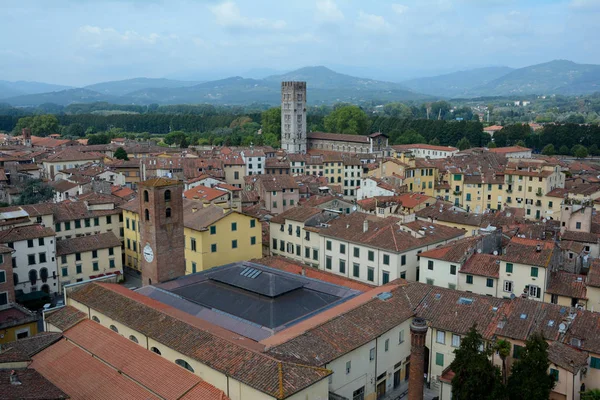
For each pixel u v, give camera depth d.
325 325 69.69
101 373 65.00
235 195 160.12
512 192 187.38
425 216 136.75
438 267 98.38
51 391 51.78
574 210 125.12
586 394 65.94
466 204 195.88
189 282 88.19
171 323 68.62
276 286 81.75
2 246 100.62
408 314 78.94
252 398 55.84
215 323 73.12
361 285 92.00
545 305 77.00
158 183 88.12
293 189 173.62
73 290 84.88
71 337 73.62
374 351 72.75
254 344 64.50
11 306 98.69
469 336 65.69
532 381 62.06
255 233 116.12
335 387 66.50
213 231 108.50
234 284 84.00
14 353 62.62
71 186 172.62
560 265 99.88
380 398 75.69
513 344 72.75
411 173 194.00
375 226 112.44
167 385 60.31
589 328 71.69
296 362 60.41
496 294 92.75
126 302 76.25
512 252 92.88
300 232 122.00
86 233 132.12
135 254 133.38
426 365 80.94
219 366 58.94
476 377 63.03
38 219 123.69
